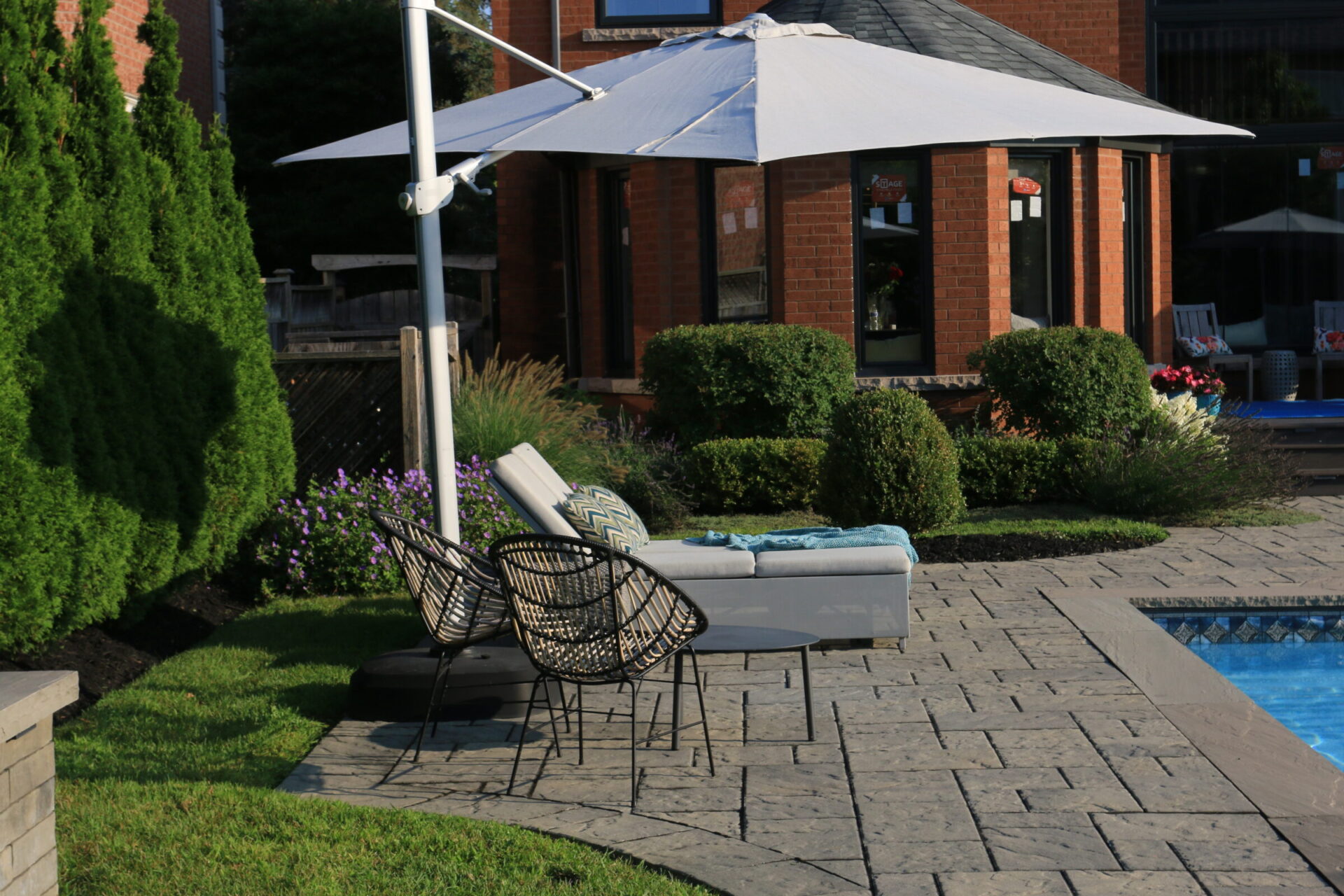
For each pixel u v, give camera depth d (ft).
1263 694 20.48
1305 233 50.29
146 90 24.84
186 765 15.74
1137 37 48.78
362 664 18.97
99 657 21.01
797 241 40.42
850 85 17.35
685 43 20.94
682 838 13.08
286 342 55.57
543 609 14.75
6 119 19.61
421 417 29.76
